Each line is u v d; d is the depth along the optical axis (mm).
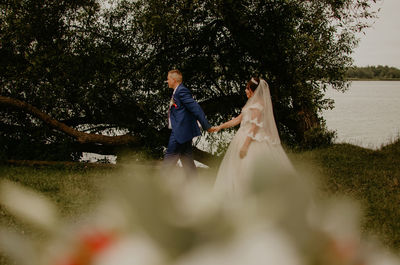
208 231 504
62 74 11195
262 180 608
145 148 12016
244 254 485
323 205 567
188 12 11555
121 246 497
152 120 13039
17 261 521
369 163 8977
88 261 500
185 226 502
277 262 481
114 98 12727
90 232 522
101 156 16312
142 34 12195
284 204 544
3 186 572
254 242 493
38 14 10742
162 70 12742
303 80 12516
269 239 497
